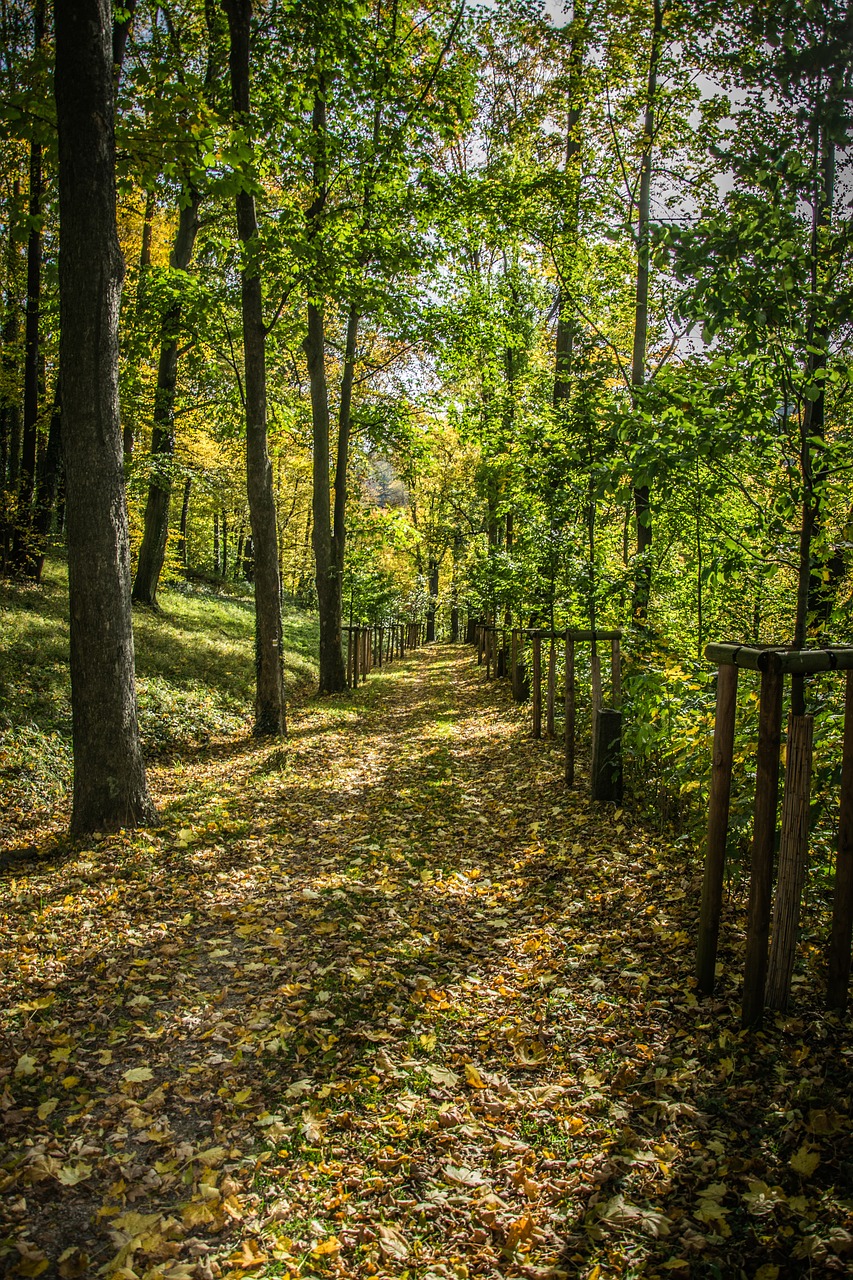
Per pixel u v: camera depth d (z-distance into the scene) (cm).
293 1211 266
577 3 1167
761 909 336
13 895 539
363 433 1880
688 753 508
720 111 1052
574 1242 246
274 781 896
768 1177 260
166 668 1380
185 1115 319
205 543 3769
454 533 3853
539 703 1066
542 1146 292
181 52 1264
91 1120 312
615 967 418
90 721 669
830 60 361
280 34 1099
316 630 3183
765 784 333
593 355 978
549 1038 361
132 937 476
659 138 1188
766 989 349
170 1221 261
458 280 1559
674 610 1061
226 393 1797
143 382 1769
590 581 1005
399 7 1366
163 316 1437
